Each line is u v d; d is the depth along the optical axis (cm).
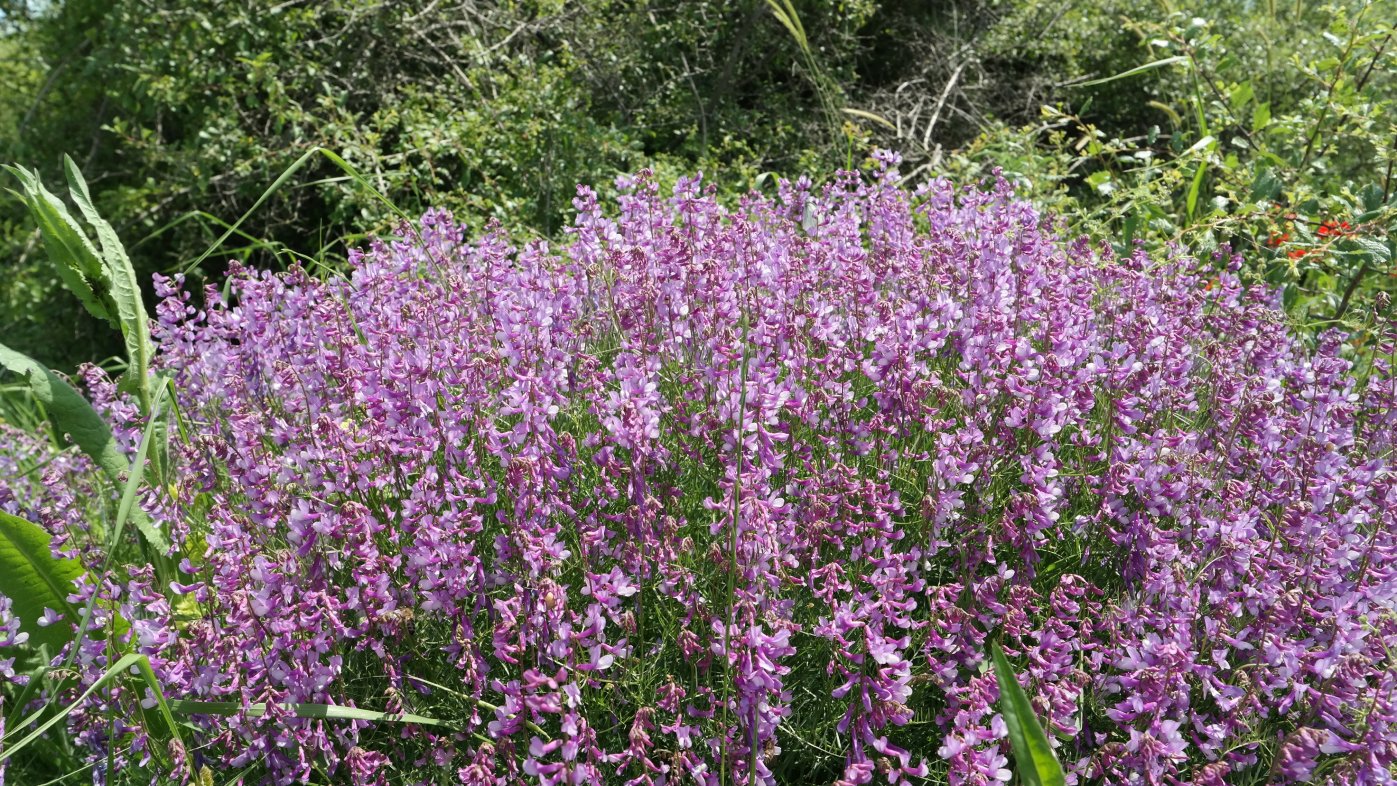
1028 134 682
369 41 916
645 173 391
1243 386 302
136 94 916
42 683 285
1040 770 183
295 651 235
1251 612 240
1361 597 240
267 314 323
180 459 307
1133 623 242
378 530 239
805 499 263
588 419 304
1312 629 240
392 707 229
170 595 292
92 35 987
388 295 343
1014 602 230
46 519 307
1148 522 265
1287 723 240
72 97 1040
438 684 246
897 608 246
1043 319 322
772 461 255
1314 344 412
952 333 314
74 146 1054
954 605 242
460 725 241
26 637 276
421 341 296
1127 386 301
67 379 350
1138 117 1195
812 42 1077
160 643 242
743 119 1024
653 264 342
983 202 412
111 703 271
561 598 212
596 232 365
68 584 298
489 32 961
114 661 268
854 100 1116
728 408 260
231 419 286
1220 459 287
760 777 221
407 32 922
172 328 327
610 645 224
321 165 916
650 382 276
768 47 1074
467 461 276
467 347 299
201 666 249
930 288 317
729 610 213
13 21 1052
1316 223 477
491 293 337
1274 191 489
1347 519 255
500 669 253
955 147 1109
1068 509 291
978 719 218
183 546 290
